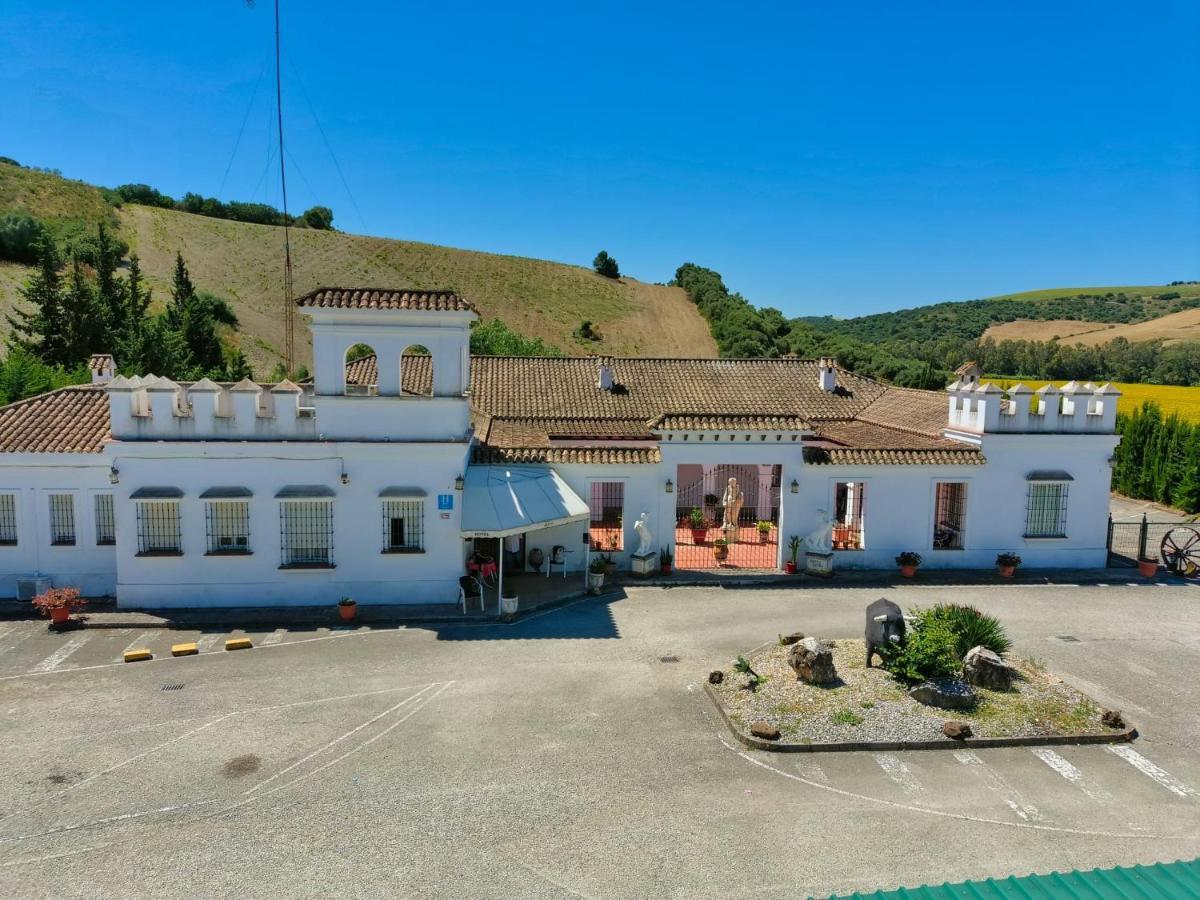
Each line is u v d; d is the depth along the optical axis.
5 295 63.62
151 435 22.23
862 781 13.66
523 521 23.27
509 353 70.00
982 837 12.02
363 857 11.40
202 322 61.09
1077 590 25.89
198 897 10.53
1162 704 17.08
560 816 12.49
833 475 27.08
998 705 16.23
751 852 11.56
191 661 19.05
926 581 26.56
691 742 15.05
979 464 27.22
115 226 93.69
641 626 21.81
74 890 10.64
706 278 133.25
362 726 15.64
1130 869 8.64
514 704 16.72
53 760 14.17
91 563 23.61
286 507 22.73
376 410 22.55
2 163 98.62
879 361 84.94
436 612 22.55
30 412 24.94
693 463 26.75
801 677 17.38
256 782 13.48
